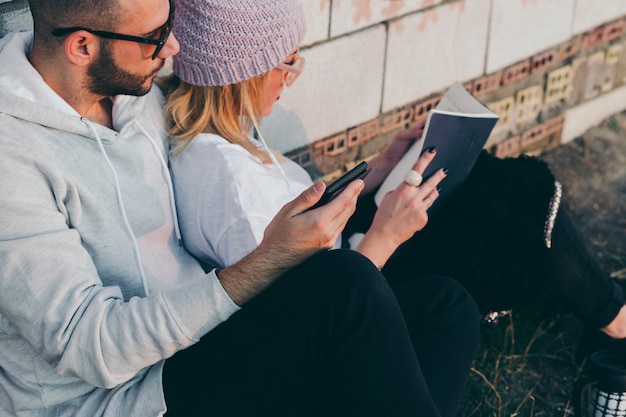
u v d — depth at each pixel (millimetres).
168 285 1826
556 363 2639
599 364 2262
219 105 1929
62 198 1622
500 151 3549
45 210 1568
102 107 1817
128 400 1684
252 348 1689
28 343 1651
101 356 1551
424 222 1982
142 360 1591
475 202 2191
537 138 3693
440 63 3139
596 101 3891
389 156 2383
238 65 1873
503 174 2215
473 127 2053
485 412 2432
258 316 1685
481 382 2514
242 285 1654
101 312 1560
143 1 1589
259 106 1984
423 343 1988
